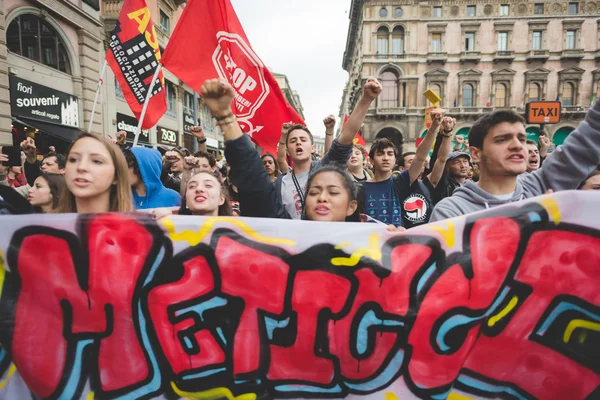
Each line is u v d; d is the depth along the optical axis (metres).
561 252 1.42
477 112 30.09
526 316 1.43
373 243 1.48
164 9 16.52
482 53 29.86
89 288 1.46
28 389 1.47
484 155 1.66
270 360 1.47
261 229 1.50
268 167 4.47
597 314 1.39
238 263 1.49
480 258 1.45
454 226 1.47
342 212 1.75
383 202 3.04
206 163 3.95
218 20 2.97
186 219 1.49
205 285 1.49
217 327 1.47
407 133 30.88
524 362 1.43
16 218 1.47
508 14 29.55
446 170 3.71
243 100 3.10
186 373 1.46
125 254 1.47
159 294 1.47
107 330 1.46
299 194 2.62
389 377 1.42
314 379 1.46
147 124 3.93
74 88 11.13
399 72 30.55
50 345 1.45
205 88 1.60
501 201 1.66
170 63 2.99
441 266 1.45
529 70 29.69
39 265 1.46
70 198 1.64
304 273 1.48
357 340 1.45
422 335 1.42
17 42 9.22
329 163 2.21
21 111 9.07
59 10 10.22
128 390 1.45
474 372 1.43
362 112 2.31
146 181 2.49
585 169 1.73
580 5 29.06
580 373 1.40
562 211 1.42
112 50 3.97
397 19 30.11
